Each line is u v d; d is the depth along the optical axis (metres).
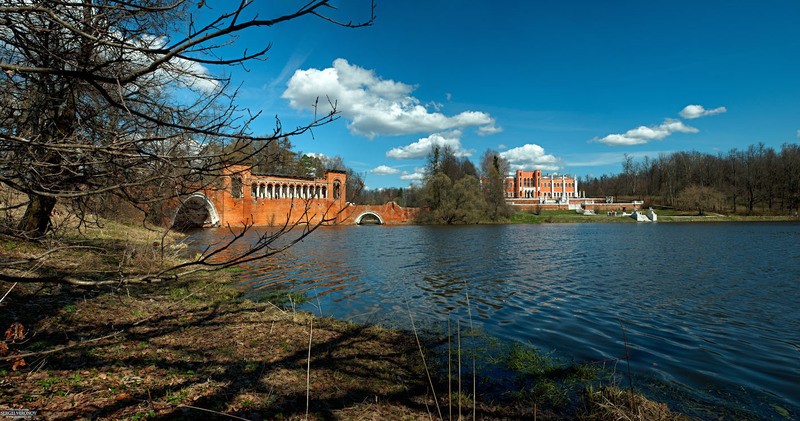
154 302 11.02
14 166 3.15
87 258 13.03
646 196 121.75
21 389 5.26
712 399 7.00
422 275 19.89
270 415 5.59
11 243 11.61
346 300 14.45
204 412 5.41
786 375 8.06
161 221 4.33
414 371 7.91
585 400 6.79
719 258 26.59
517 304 14.03
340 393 6.59
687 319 12.20
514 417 6.27
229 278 17.67
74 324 8.16
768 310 13.27
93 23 3.10
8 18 2.85
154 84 3.84
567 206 110.88
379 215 81.69
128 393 5.62
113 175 3.35
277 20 2.49
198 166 3.44
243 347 8.26
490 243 38.41
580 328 11.21
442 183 82.50
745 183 93.62
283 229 3.12
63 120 3.83
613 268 22.42
